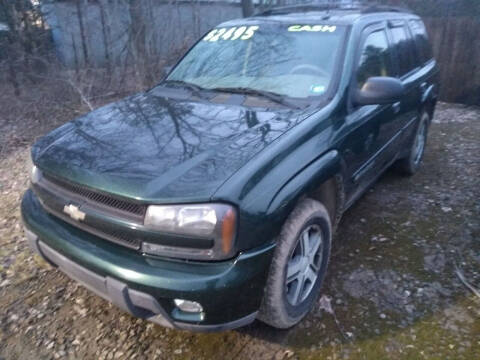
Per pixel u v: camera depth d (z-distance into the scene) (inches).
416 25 188.2
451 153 218.5
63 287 116.6
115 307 108.5
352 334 98.0
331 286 114.3
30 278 120.6
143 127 102.0
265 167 84.0
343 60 117.0
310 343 95.9
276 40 129.7
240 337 97.9
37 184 97.3
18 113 279.3
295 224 89.6
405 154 176.7
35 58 304.8
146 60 309.4
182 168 82.3
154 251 78.9
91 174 84.5
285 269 88.8
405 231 141.8
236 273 77.1
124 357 93.4
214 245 76.1
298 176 90.0
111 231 83.1
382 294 111.2
